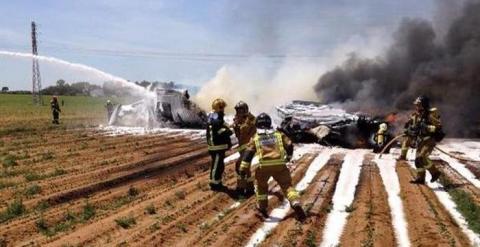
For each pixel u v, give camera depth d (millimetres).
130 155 17016
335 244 7609
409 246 7469
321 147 19438
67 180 12336
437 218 8766
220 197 10523
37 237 8055
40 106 61656
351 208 9570
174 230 8227
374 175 13234
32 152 18000
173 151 18078
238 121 10477
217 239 7688
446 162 15773
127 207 9828
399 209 9602
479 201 10195
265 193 9102
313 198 10406
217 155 11148
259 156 8836
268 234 8070
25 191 11086
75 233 8117
